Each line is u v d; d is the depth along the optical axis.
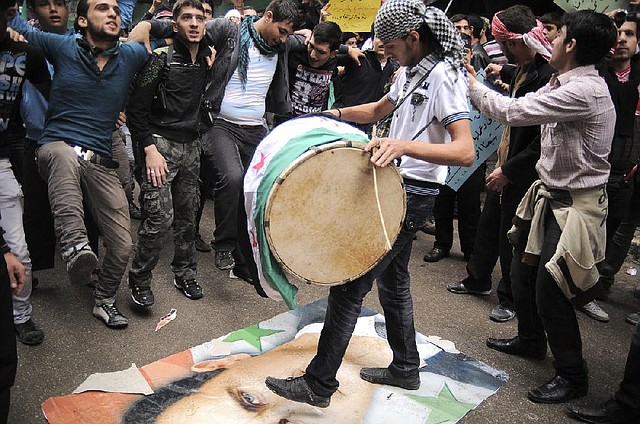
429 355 3.07
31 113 3.13
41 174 3.01
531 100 2.54
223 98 3.58
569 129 2.60
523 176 3.14
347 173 1.98
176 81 3.17
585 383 2.76
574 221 2.61
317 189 1.95
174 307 3.40
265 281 2.12
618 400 2.51
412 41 2.20
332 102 4.71
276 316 3.34
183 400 2.54
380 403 2.62
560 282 2.58
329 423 2.47
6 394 1.90
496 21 3.22
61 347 2.91
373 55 4.59
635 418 2.49
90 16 2.79
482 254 3.74
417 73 2.22
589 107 2.51
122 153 3.74
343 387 2.72
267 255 2.01
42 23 3.50
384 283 2.58
